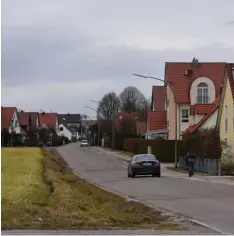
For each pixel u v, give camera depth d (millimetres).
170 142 58594
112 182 31281
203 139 40906
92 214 14742
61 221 13070
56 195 18500
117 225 13094
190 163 35938
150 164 35938
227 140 43031
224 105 44531
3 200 16312
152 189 25281
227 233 11914
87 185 27688
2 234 11211
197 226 13062
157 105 84500
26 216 13539
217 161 37219
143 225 13227
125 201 19609
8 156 52625
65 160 62406
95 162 59000
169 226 13086
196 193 22625
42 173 32000
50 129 135875
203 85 67938
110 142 102750
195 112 62312
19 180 24703
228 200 19531
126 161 60688
